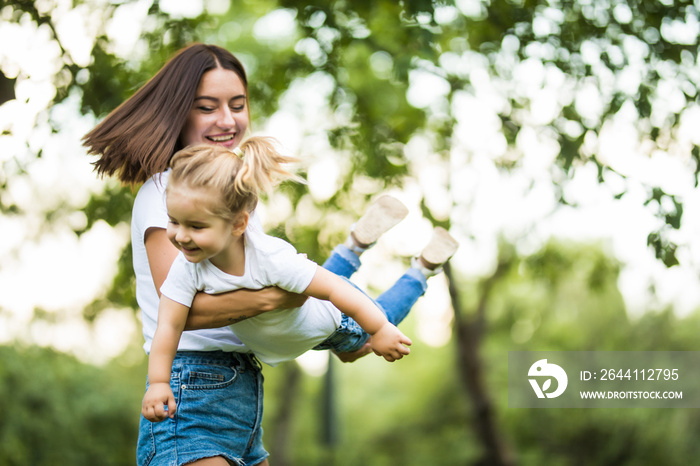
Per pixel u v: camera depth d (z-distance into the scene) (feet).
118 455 45.42
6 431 38.37
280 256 6.67
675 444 45.57
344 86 22.80
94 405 44.57
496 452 39.11
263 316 6.95
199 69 7.80
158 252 7.18
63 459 41.06
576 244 30.68
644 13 18.13
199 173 6.28
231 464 7.25
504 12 19.42
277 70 22.82
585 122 18.43
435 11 16.29
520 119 20.45
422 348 71.05
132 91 17.69
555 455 51.16
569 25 19.06
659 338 47.67
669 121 17.39
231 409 7.29
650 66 18.10
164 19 19.06
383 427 68.39
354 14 19.22
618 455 47.93
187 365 7.19
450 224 21.36
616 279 30.04
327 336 7.50
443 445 62.64
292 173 6.98
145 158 7.48
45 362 42.22
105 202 20.47
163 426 7.07
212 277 6.65
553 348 52.44
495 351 55.72
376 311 6.82
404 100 24.26
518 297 53.31
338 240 24.11
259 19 28.48
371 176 23.43
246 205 6.51
